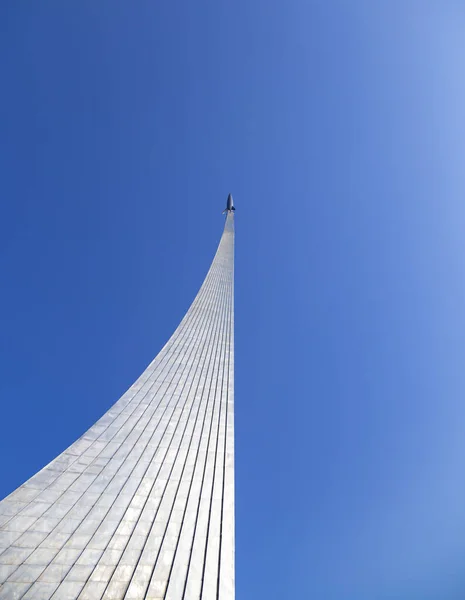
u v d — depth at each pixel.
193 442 14.92
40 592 8.48
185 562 9.91
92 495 11.48
